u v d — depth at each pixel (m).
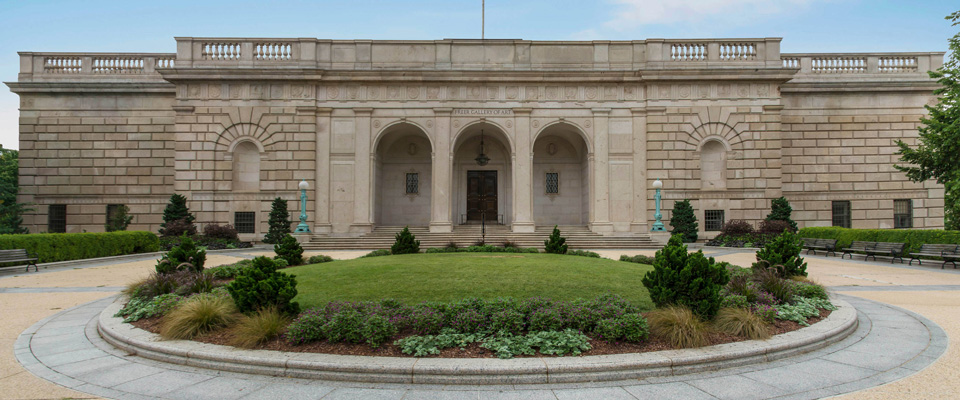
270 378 7.23
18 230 34.56
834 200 36.53
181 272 13.02
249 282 9.38
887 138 36.59
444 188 33.16
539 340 7.97
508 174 38.25
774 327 9.23
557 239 23.47
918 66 36.53
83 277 17.55
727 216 33.47
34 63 36.03
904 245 21.81
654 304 10.30
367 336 7.96
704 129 33.62
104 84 35.91
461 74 33.34
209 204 33.09
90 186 36.19
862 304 12.46
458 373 7.00
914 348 8.55
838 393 6.56
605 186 33.47
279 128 33.34
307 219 33.00
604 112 33.75
